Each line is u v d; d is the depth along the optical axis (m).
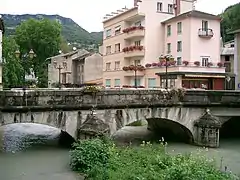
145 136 29.64
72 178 15.38
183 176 12.87
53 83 66.94
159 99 24.77
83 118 21.92
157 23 48.38
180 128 27.72
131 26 51.12
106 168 15.79
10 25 170.25
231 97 27.06
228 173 15.56
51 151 21.89
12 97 19.92
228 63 55.94
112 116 22.94
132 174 14.70
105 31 58.41
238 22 69.31
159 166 16.36
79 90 21.80
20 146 23.75
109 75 56.28
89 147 17.41
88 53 69.88
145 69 47.22
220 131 30.94
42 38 71.81
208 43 45.44
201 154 21.77
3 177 15.58
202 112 26.45
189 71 41.44
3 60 47.78
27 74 74.88
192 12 44.00
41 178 15.38
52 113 20.98
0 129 33.25
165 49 48.59
